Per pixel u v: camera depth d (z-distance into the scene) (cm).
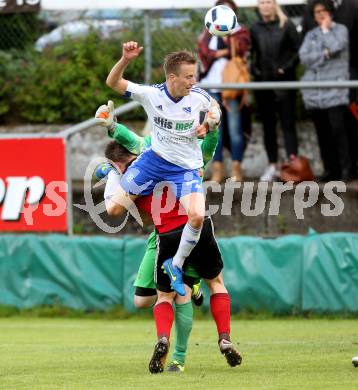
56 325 3706
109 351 2784
